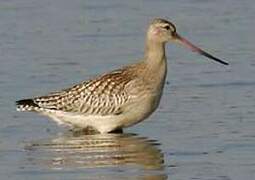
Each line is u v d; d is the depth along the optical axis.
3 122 19.17
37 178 15.91
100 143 17.98
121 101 18.67
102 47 23.97
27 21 26.34
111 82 18.83
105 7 27.61
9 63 22.75
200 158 16.73
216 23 25.88
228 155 16.83
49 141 18.06
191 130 18.39
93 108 18.84
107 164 16.66
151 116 19.38
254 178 15.60
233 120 18.80
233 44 24.03
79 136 18.52
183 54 23.39
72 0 28.27
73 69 22.23
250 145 17.31
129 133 18.62
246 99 20.08
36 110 19.03
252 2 27.70
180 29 25.48
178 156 16.92
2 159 16.98
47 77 21.66
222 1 27.98
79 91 18.97
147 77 18.73
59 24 26.11
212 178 15.66
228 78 21.48
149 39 18.91
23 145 17.80
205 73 21.92
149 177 15.86
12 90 20.83
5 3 27.98
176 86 21.09
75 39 24.70
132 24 25.92
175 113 19.44
